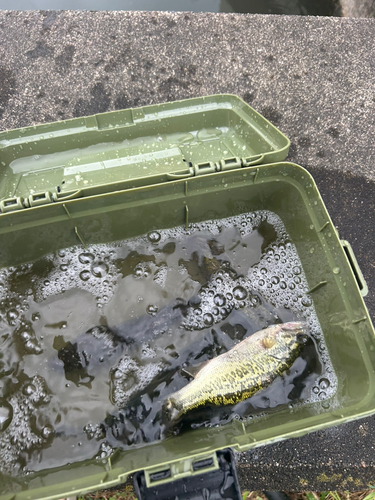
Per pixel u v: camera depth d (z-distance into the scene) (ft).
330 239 1.58
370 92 2.47
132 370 1.62
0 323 1.70
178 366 1.63
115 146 1.85
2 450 1.49
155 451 1.40
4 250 1.68
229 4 3.34
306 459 1.68
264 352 1.58
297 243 1.80
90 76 2.41
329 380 1.60
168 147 1.84
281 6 3.29
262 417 1.52
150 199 1.67
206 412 1.51
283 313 1.75
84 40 2.48
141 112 1.81
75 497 1.65
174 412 1.46
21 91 2.37
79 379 1.60
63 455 1.48
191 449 1.33
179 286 1.79
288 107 2.42
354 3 3.15
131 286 1.79
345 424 1.73
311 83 2.47
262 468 1.68
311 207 1.66
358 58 2.54
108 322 1.71
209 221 1.89
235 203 1.81
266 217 1.90
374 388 1.36
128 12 2.55
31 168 1.81
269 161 1.67
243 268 1.84
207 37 2.53
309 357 1.63
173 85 2.43
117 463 1.38
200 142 1.90
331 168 2.29
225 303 1.76
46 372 1.61
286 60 2.51
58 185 1.78
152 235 1.87
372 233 2.14
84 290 1.79
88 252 1.83
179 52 2.49
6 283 1.77
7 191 1.74
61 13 2.53
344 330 1.53
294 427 1.34
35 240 1.70
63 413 1.54
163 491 1.27
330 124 2.39
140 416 1.53
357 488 1.71
